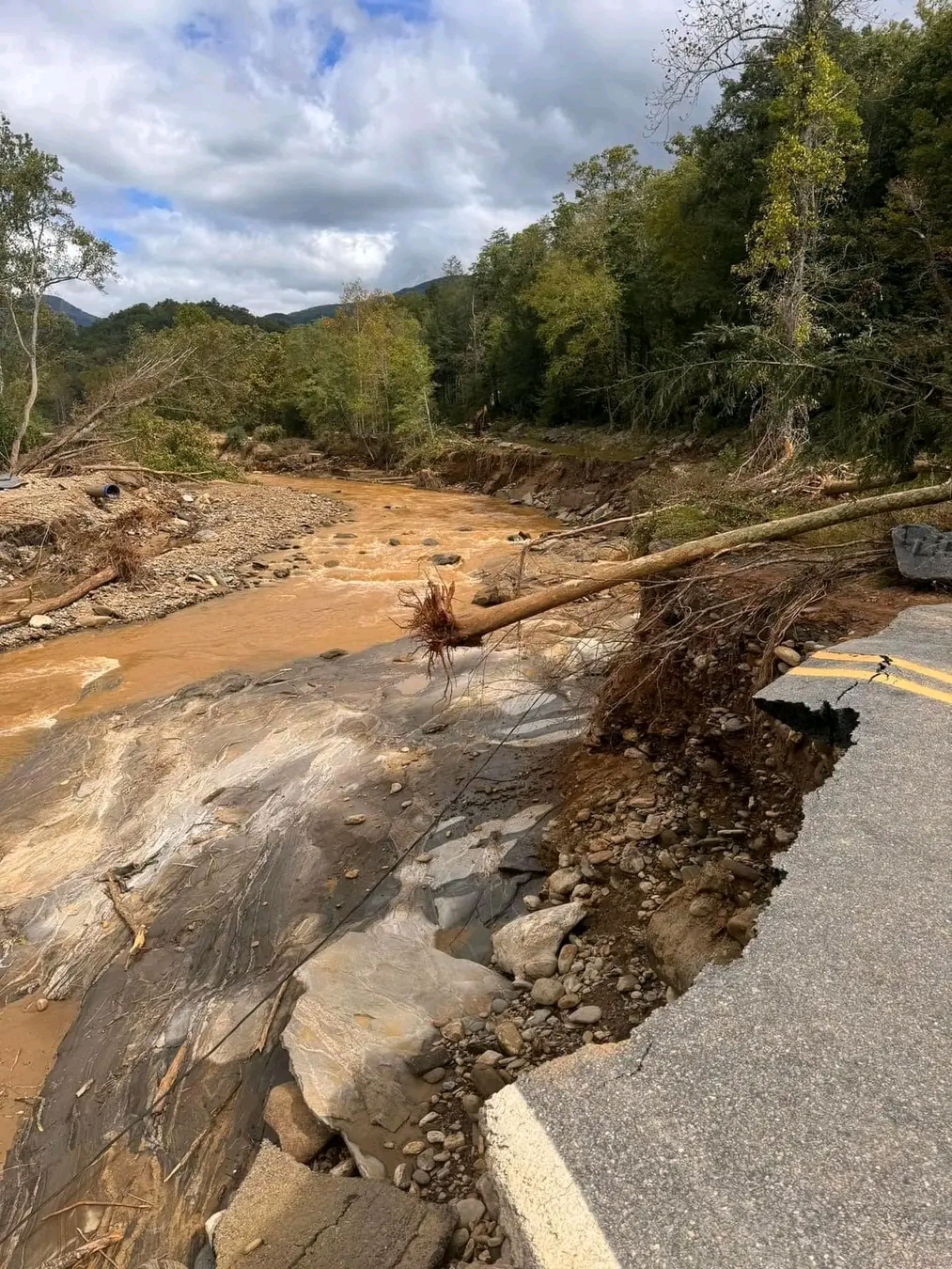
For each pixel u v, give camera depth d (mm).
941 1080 2092
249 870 6566
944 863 2910
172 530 20141
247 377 48344
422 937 5613
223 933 5879
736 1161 1930
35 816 7719
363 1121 3930
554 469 28109
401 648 11641
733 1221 1793
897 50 19469
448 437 37219
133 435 28219
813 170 14516
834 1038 2238
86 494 19969
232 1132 4289
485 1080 4043
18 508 17672
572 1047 4141
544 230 42188
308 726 9023
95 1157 4281
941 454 7102
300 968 5082
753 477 10562
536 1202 1887
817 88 14445
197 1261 3662
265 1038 4801
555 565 11852
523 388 41500
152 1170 4164
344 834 6906
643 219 30656
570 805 6625
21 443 25141
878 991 2383
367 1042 4383
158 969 5605
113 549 16172
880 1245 1714
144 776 8227
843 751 4055
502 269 45938
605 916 5141
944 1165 1874
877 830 3115
